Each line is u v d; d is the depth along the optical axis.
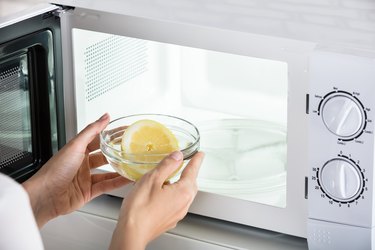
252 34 1.29
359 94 1.21
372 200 1.26
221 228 1.44
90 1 1.45
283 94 1.60
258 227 1.44
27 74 1.47
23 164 1.51
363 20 1.34
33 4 1.44
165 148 1.34
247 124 1.65
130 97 1.64
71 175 1.36
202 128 1.66
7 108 1.45
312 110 1.26
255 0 1.45
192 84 1.71
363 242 1.30
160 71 1.69
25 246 0.83
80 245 1.49
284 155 1.54
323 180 1.28
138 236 1.18
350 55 1.21
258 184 1.45
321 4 1.42
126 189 1.50
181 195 1.25
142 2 1.45
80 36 1.47
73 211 1.44
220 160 1.54
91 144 1.44
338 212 1.29
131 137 1.34
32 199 1.33
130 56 1.61
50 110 1.49
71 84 1.49
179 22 1.34
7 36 1.38
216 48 1.33
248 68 1.64
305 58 1.26
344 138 1.25
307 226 1.33
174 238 1.42
